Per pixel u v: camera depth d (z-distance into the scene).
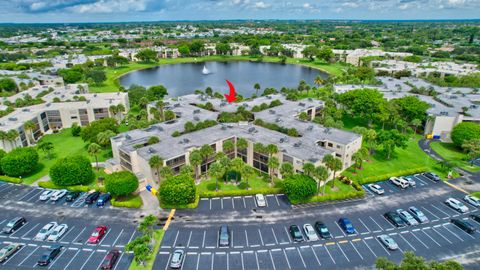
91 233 71.75
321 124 122.75
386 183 92.62
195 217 77.19
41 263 62.34
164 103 144.62
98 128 114.00
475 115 126.81
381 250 66.50
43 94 172.50
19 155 93.69
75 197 84.94
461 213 78.31
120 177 82.38
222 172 85.44
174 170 91.00
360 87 180.62
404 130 134.38
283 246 67.62
